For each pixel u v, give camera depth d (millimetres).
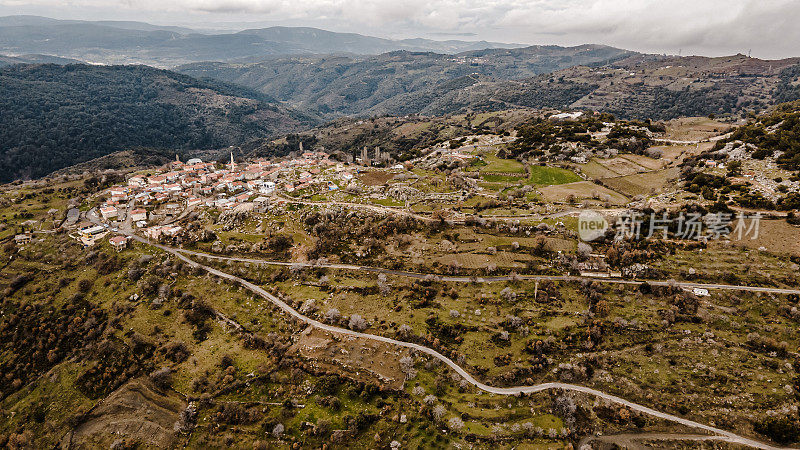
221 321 136750
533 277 138250
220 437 104125
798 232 130125
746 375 102250
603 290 129625
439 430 100188
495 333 122375
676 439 94000
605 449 94000
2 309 147250
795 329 108812
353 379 114062
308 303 136750
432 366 115312
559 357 114125
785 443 90000
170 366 123062
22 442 110625
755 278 122812
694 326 115188
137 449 105625
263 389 113938
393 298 137000
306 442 100938
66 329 137125
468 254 150500
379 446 98312
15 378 126312
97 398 118250
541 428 98812
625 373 108500
